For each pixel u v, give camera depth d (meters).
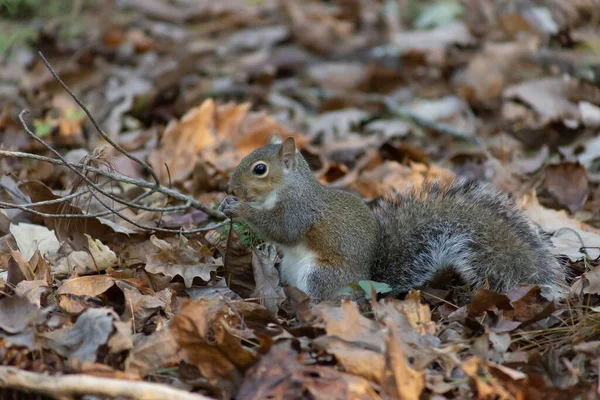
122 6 23.17
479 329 8.45
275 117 17.58
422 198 10.36
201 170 13.41
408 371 7.05
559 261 10.19
